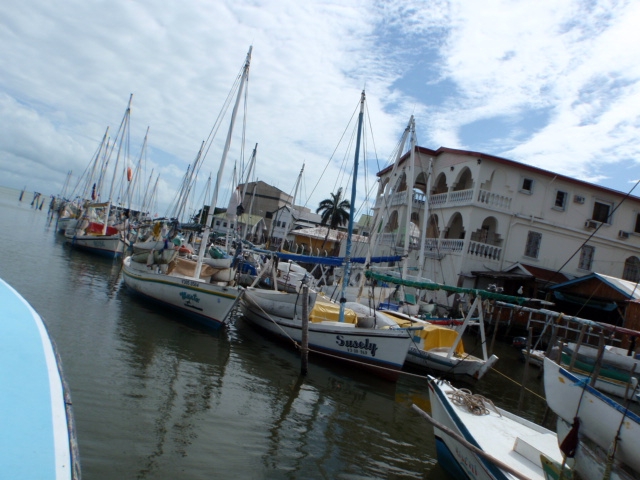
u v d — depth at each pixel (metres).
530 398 15.45
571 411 6.59
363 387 12.88
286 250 48.81
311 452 8.35
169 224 23.67
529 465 7.16
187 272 19.48
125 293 20.45
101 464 6.66
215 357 13.12
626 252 31.28
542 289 26.70
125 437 7.55
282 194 78.06
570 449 6.37
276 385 11.72
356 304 18.30
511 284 28.25
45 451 2.46
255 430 8.80
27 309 4.37
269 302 17.06
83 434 7.36
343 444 8.97
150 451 7.29
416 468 8.52
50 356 3.50
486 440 7.88
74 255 31.25
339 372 13.85
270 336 17.09
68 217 46.81
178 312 17.39
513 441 8.04
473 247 28.80
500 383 16.67
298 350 15.50
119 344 12.41
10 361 3.30
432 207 33.16
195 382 10.71
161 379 10.44
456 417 8.11
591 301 22.91
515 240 29.47
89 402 8.49
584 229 30.69
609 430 5.98
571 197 30.80
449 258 29.83
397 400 12.40
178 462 7.14
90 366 10.29
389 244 32.72
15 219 52.03
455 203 30.75
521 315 26.78
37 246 31.66
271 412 9.87
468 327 26.91
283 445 8.41
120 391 9.27
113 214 47.19
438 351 16.00
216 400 9.90
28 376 3.15
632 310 19.92
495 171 29.86
